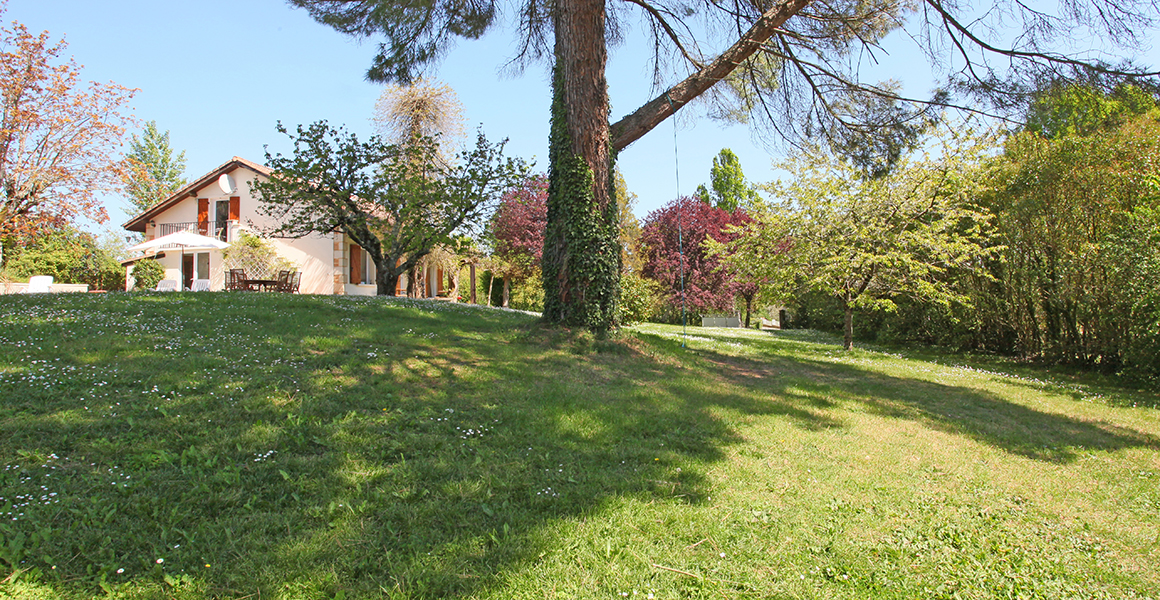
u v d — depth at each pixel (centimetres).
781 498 403
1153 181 975
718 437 537
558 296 970
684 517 356
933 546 350
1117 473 521
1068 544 368
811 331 2411
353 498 353
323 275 2173
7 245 2197
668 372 824
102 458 381
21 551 272
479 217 1716
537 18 1120
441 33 1093
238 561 280
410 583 269
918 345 1778
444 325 998
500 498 367
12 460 366
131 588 254
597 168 958
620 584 283
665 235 2886
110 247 3734
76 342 661
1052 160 1177
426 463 413
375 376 629
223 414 476
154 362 602
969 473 494
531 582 280
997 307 1433
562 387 661
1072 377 1173
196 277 2330
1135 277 1000
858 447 544
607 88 974
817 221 1493
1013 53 871
